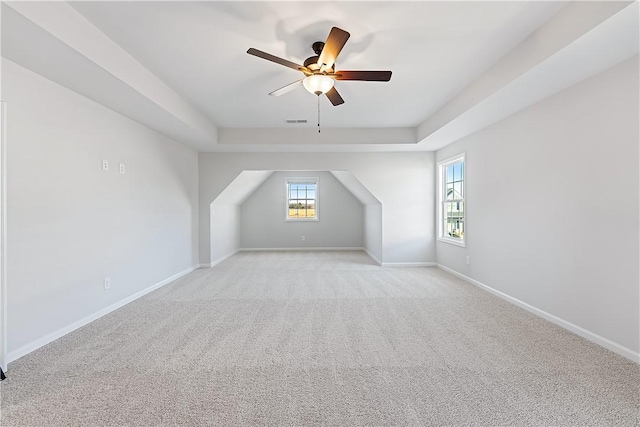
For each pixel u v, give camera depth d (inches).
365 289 163.8
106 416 64.7
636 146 84.7
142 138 152.6
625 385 74.7
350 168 222.7
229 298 148.6
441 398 70.6
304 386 75.7
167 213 178.9
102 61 90.2
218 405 68.5
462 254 185.3
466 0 76.7
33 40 76.0
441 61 108.0
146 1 75.7
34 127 94.3
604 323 94.6
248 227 314.8
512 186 137.0
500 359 88.0
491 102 120.7
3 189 84.3
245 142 194.4
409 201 224.2
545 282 118.6
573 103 104.3
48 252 99.5
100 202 123.3
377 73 92.4
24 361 87.1
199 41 94.5
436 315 124.1
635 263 85.5
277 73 116.6
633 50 81.9
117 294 134.3
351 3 77.3
